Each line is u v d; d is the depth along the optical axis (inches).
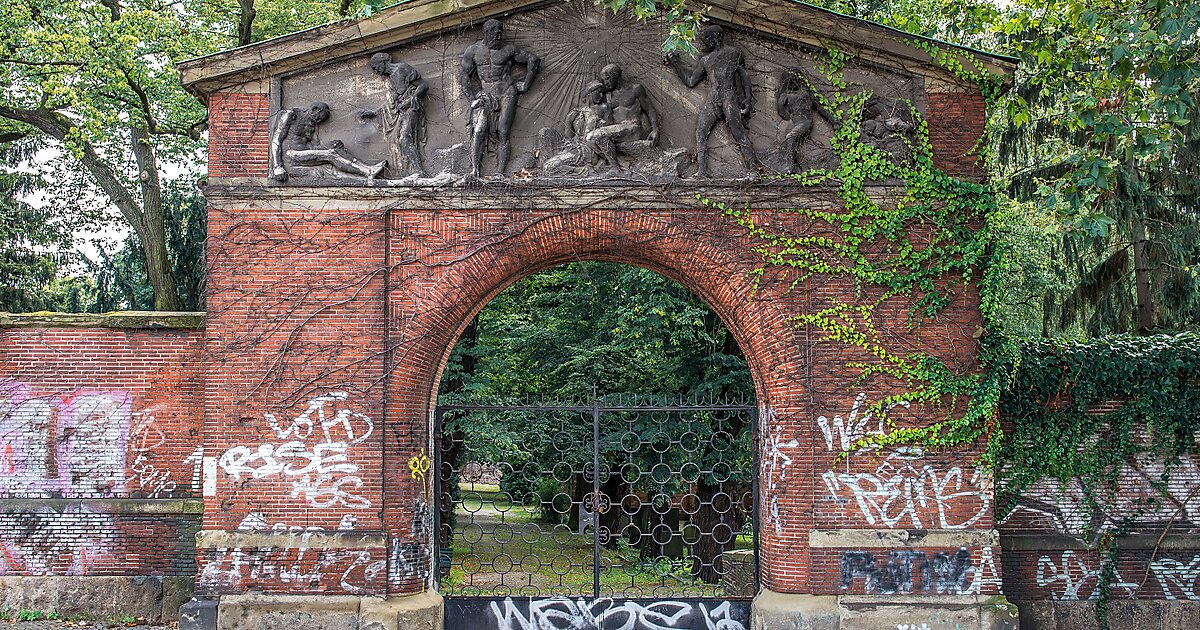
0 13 1006.4
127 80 1053.2
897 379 661.9
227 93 680.4
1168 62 617.9
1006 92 693.3
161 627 696.4
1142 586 701.9
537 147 679.1
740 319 674.2
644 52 686.5
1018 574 701.9
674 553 1077.1
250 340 663.1
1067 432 703.7
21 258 1421.0
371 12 670.5
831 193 671.8
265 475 656.4
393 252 669.3
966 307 668.1
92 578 707.4
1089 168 634.8
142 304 1480.1
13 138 1206.9
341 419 660.1
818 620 646.5
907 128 673.6
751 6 673.0
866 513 656.4
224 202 671.1
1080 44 709.3
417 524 668.1
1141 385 705.6
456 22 682.2
